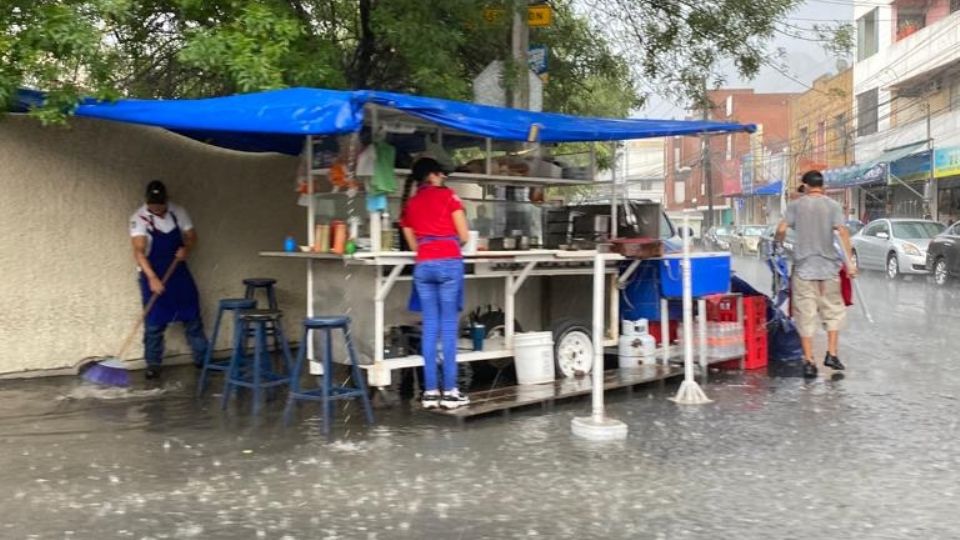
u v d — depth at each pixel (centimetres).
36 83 811
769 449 631
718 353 920
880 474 572
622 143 1239
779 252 1016
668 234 1414
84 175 897
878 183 3186
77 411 745
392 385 833
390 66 1180
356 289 780
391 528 479
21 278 862
